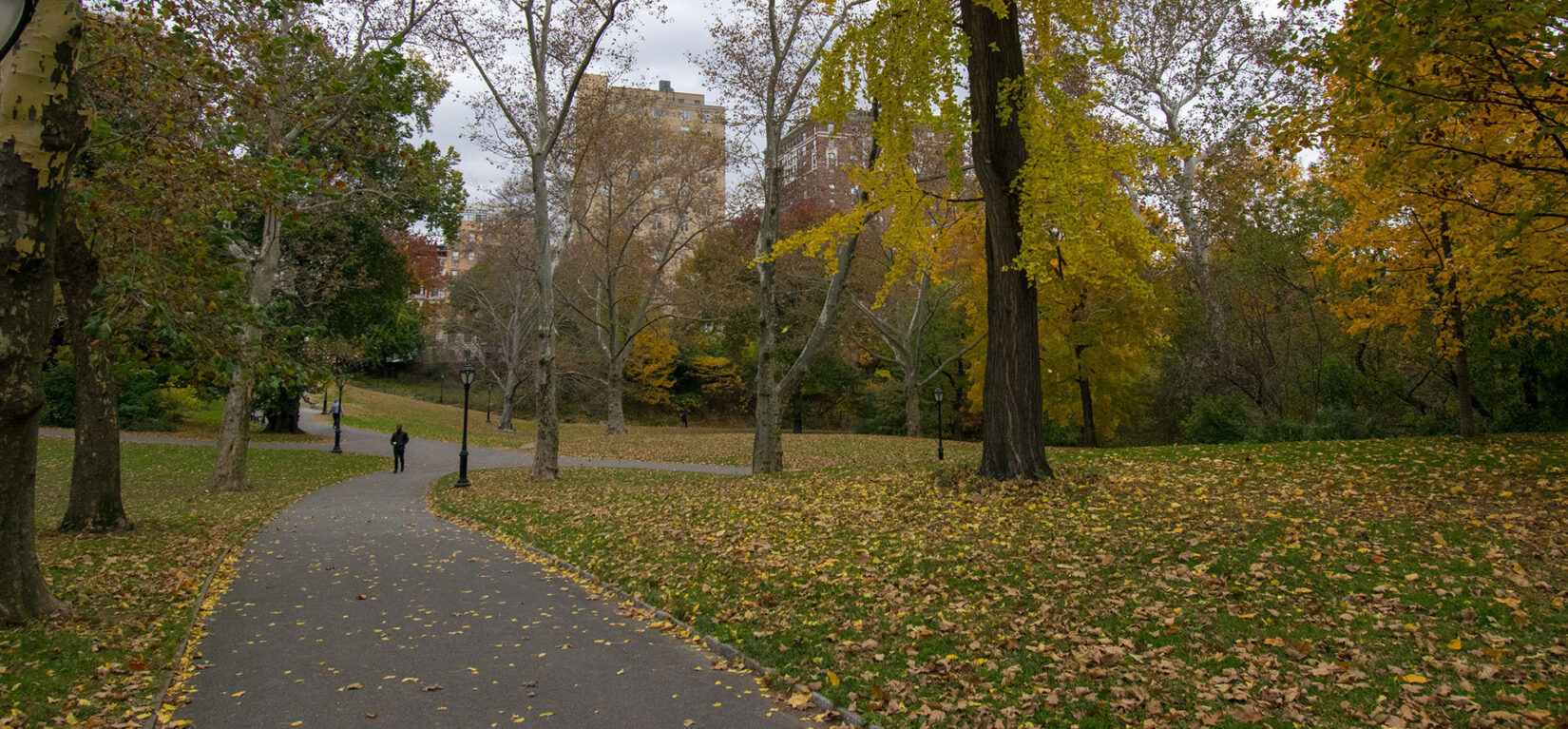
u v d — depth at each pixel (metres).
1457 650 5.45
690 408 62.25
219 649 6.95
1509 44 7.89
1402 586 6.70
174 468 25.31
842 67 12.55
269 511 16.95
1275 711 4.81
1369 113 9.34
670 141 31.25
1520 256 10.49
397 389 68.38
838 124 13.23
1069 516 9.80
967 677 5.63
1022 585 7.52
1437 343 15.29
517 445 38.75
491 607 8.46
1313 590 6.81
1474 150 9.89
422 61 20.56
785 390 20.02
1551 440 13.19
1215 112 22.52
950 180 12.31
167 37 7.88
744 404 60.09
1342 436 20.17
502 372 63.66
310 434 38.22
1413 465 12.01
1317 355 24.80
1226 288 26.09
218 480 20.84
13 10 3.16
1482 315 16.55
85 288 11.34
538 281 21.88
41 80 6.28
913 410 36.47
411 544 12.80
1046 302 27.19
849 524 10.70
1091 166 10.76
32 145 6.26
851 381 54.00
